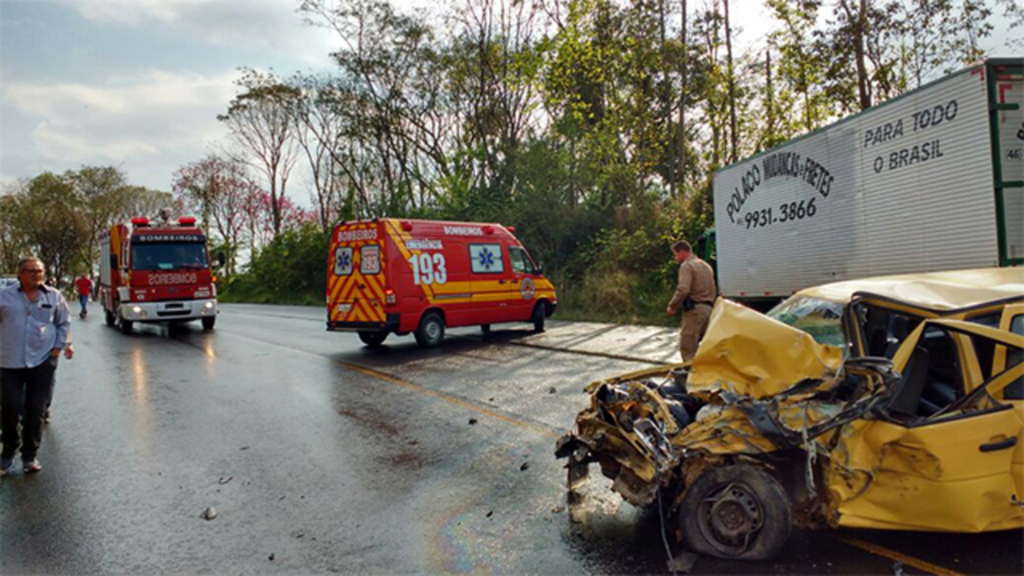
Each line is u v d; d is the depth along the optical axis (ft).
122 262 61.57
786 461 12.76
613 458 14.29
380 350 43.83
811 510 12.32
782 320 15.74
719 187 47.65
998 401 11.82
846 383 13.14
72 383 34.42
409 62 113.29
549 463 18.51
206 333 60.23
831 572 11.57
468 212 94.22
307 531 14.47
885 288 14.43
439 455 19.71
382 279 41.14
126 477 18.62
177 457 20.44
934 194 28.58
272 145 157.48
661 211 76.02
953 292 13.30
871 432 11.90
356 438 21.98
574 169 83.66
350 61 112.37
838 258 35.37
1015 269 14.70
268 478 18.17
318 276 127.24
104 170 214.28
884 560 11.92
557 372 32.78
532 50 90.94
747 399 12.34
